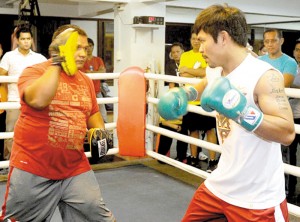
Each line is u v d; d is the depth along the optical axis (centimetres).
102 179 373
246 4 758
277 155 153
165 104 158
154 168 408
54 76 168
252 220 152
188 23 872
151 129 375
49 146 182
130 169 405
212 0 748
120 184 360
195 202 175
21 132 183
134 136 380
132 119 378
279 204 152
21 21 562
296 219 286
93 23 820
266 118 132
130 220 283
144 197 328
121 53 493
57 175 187
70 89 187
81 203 190
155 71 485
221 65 148
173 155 500
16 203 186
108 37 841
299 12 814
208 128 396
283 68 315
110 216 196
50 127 181
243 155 151
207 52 147
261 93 139
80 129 188
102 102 377
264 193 151
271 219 151
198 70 392
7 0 766
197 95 179
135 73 373
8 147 410
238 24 143
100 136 201
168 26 857
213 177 167
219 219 171
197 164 423
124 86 377
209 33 144
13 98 396
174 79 340
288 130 134
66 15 791
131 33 473
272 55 324
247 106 130
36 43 768
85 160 197
